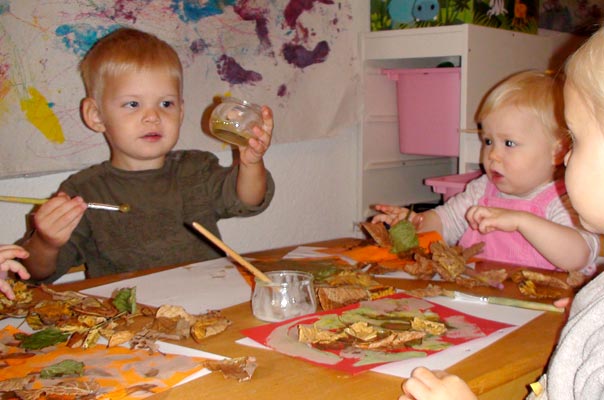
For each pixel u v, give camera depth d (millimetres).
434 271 1118
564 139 1406
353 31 2221
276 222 2189
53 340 813
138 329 871
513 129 1446
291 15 2045
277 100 2041
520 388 761
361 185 2340
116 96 1465
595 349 667
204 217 1563
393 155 2416
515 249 1452
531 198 1486
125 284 1101
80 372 715
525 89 1444
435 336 813
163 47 1513
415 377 655
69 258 1395
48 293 1047
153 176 1542
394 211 1481
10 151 1562
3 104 1539
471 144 1999
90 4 1645
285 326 853
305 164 2236
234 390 669
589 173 692
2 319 932
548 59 2330
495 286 1055
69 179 1507
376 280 1104
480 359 744
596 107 666
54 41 1602
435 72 2123
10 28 1533
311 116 2137
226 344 806
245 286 1075
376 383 682
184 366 731
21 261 1256
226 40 1900
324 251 1326
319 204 2299
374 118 2318
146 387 678
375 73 2291
